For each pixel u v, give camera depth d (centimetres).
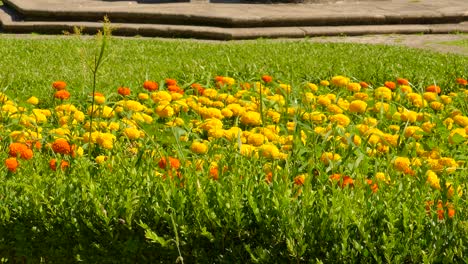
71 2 1561
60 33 1358
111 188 299
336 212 267
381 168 374
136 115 466
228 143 408
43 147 403
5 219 296
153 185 302
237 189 285
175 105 502
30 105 517
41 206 292
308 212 272
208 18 1334
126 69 799
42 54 951
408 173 336
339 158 368
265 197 281
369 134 413
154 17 1366
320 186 303
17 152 344
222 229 273
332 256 255
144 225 271
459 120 471
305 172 356
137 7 1467
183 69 764
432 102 540
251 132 428
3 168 335
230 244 274
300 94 537
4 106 475
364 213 268
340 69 762
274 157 360
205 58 905
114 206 288
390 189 299
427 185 305
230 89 609
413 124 488
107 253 286
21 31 1368
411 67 822
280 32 1307
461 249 248
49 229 291
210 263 274
